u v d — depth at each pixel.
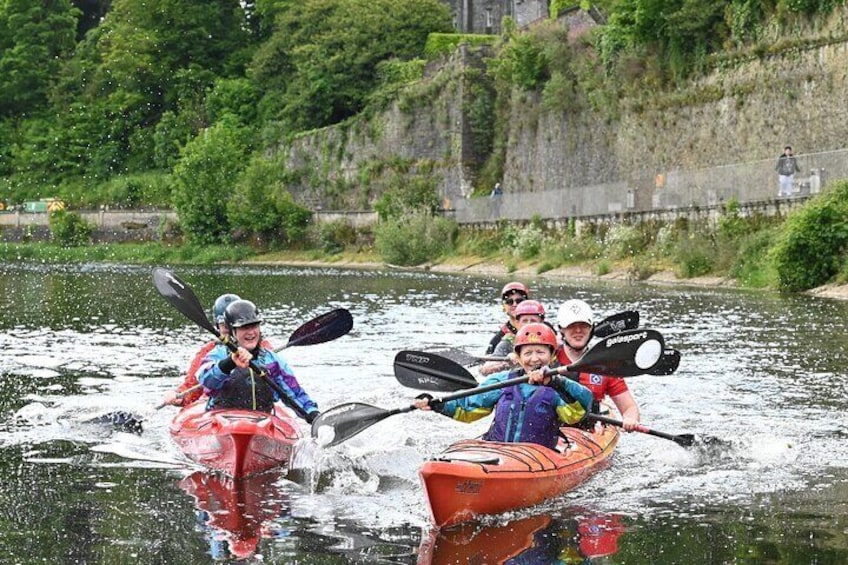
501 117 62.31
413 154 68.44
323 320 12.98
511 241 52.41
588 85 51.41
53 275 48.56
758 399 14.17
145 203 84.38
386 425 12.72
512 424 9.93
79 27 113.94
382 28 79.56
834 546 8.09
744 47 41.12
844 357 17.56
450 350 13.70
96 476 10.22
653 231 42.34
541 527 8.62
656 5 45.34
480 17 86.44
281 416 11.60
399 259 59.16
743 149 40.84
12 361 17.95
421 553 7.95
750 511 9.08
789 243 30.67
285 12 91.06
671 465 10.67
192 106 91.31
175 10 96.12
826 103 36.31
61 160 91.38
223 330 12.14
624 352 10.00
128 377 16.33
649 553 7.96
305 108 80.25
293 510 9.10
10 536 8.30
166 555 7.88
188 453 11.00
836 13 36.28
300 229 71.31
